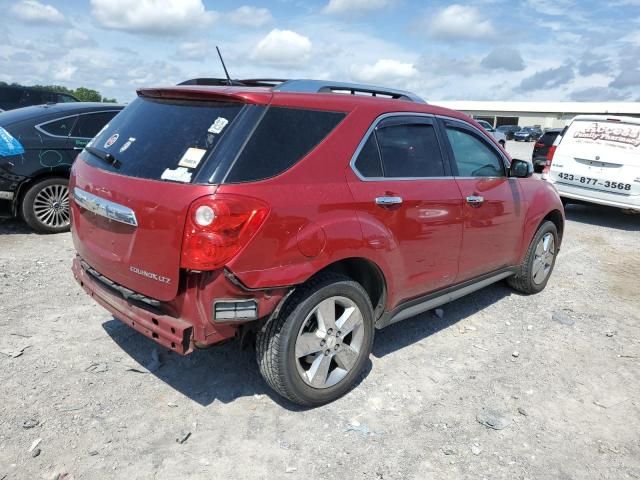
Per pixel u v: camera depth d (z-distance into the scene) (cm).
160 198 279
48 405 320
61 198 697
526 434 322
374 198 338
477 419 332
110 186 308
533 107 8181
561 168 999
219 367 376
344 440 305
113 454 283
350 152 332
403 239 361
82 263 359
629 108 7631
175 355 388
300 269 296
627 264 711
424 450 301
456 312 507
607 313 523
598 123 970
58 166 680
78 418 310
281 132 302
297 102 315
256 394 346
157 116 326
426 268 391
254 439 302
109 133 353
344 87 367
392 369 390
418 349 424
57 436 293
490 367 402
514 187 487
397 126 372
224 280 274
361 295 337
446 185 400
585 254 755
